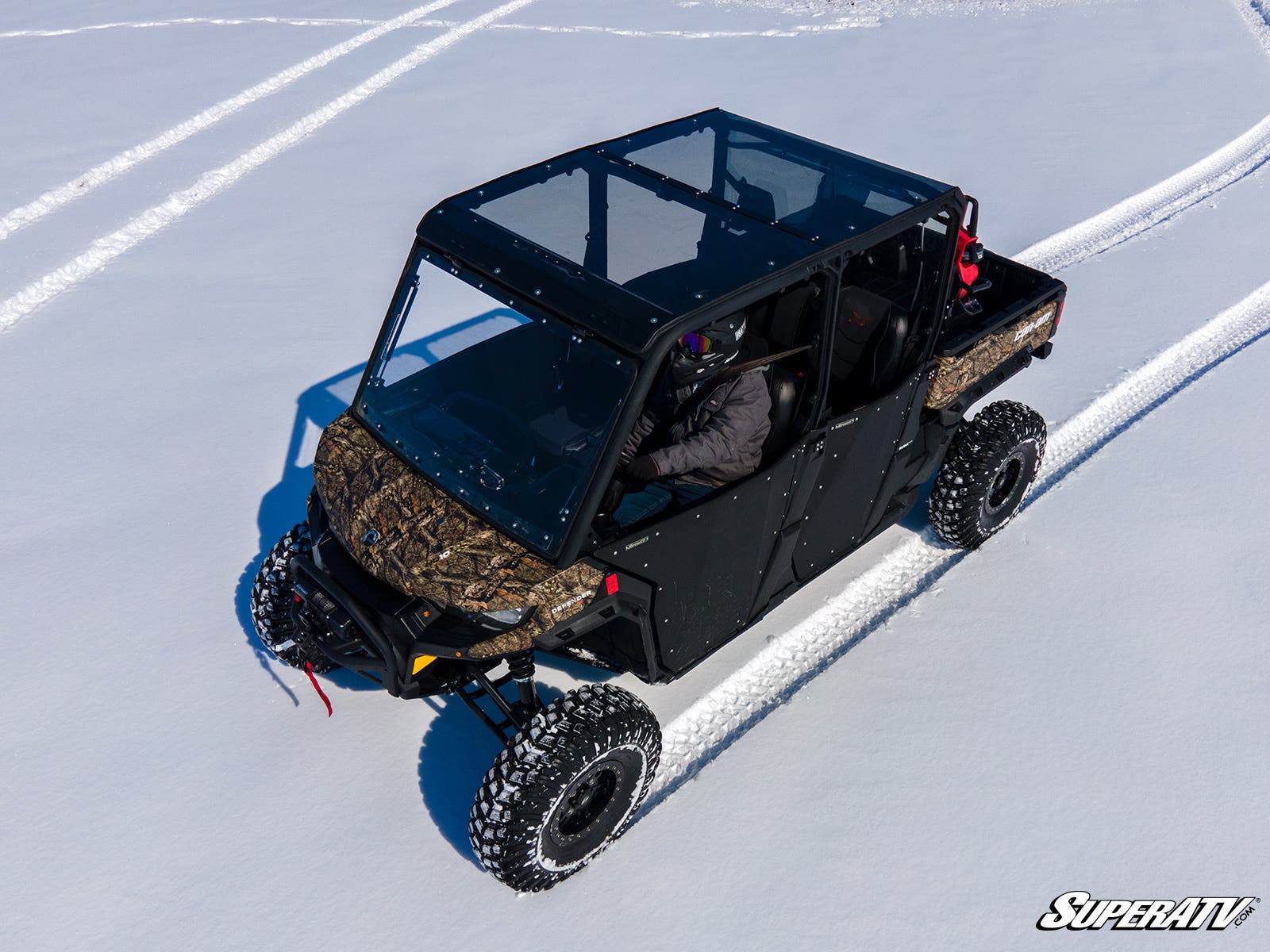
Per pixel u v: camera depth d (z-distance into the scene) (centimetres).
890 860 360
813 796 383
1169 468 550
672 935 337
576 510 318
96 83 1091
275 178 886
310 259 757
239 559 489
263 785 386
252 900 347
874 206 382
